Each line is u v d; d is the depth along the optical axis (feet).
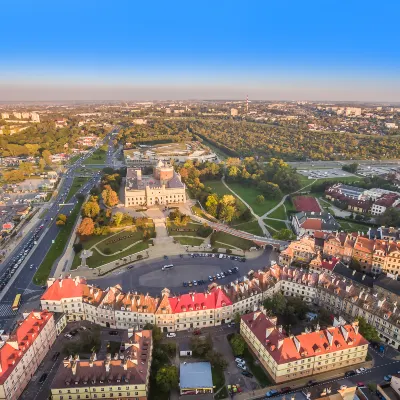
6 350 606.14
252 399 602.85
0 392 558.97
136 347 629.10
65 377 580.30
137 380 581.12
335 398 568.82
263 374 651.66
